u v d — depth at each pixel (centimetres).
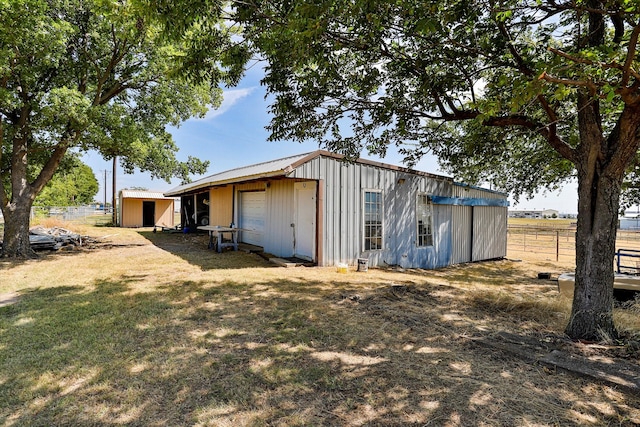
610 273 337
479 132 591
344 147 559
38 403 224
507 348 308
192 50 403
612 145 330
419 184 969
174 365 276
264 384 250
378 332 354
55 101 710
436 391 241
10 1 618
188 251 974
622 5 265
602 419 209
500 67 430
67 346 310
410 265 939
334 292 522
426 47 392
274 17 337
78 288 526
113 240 1273
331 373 266
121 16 401
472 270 964
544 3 334
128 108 1054
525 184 870
